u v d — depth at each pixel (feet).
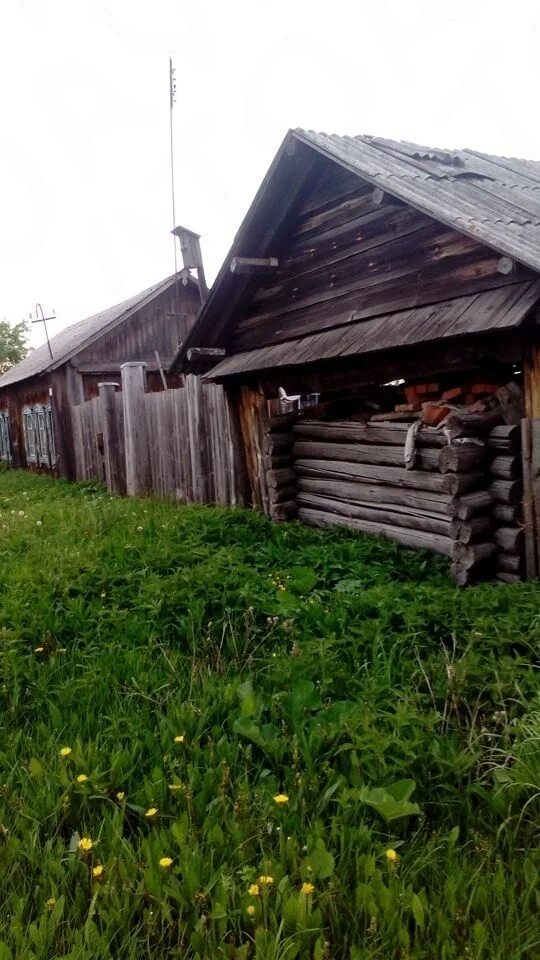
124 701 10.13
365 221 17.29
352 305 17.99
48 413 49.19
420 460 15.71
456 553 14.07
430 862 6.59
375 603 12.37
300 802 7.48
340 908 6.11
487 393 14.65
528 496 13.53
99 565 15.92
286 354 19.31
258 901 6.01
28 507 28.81
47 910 6.18
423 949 5.65
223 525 20.15
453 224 12.71
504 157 22.41
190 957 5.85
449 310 14.30
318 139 16.38
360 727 8.43
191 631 12.19
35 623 12.66
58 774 8.06
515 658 10.14
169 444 28.91
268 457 21.62
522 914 5.98
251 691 9.84
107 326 45.78
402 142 18.97
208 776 7.92
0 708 10.35
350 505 19.06
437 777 7.70
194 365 25.00
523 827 7.09
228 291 21.65
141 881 6.44
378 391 20.02
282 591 13.16
